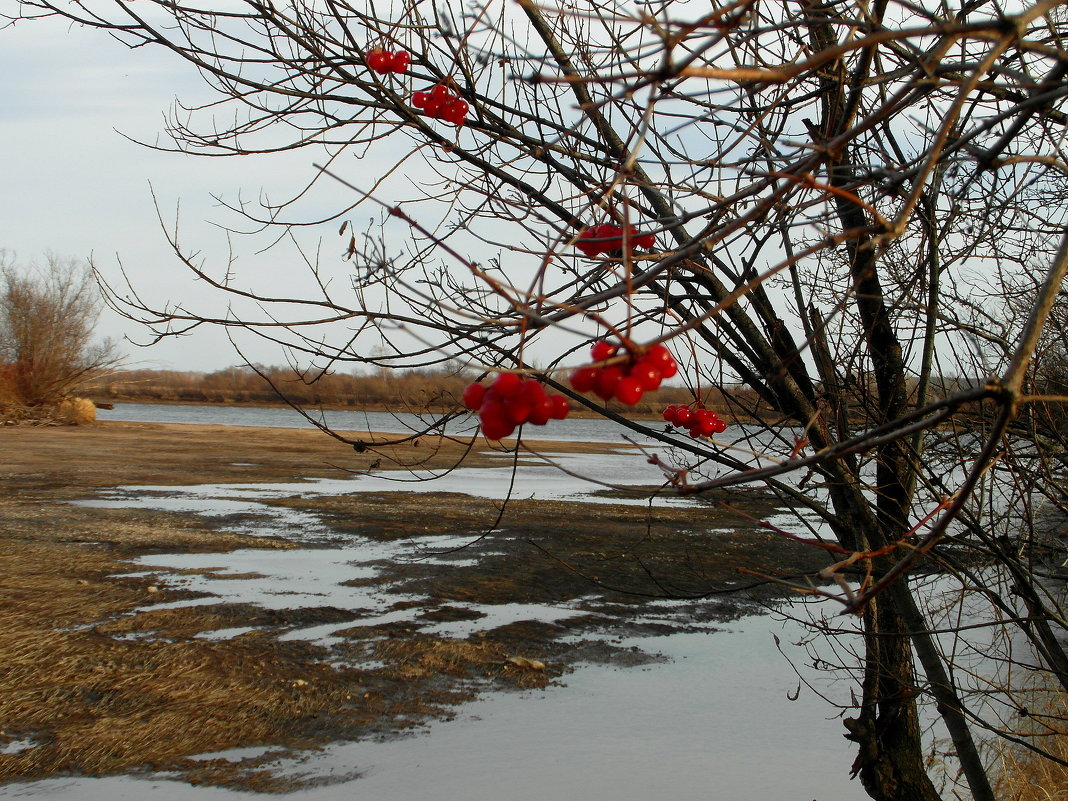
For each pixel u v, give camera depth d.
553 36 3.35
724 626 9.77
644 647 8.98
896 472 3.72
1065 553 4.24
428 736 6.63
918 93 2.52
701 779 5.82
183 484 20.75
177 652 8.22
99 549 12.39
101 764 6.05
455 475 25.03
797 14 2.94
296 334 3.14
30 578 10.48
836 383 3.58
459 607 10.24
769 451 3.87
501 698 7.46
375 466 3.29
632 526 16.11
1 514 14.81
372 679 7.82
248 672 7.84
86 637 8.51
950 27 1.42
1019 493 3.59
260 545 13.29
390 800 5.48
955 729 3.78
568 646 8.95
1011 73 1.84
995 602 3.36
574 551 13.47
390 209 1.74
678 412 3.04
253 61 3.38
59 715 6.80
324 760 6.18
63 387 40.50
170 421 53.00
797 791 5.66
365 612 9.84
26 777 5.85
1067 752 5.05
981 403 3.37
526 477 25.38
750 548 13.88
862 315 3.69
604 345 1.75
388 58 3.07
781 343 3.52
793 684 7.85
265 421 60.91
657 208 3.30
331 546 13.50
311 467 25.78
